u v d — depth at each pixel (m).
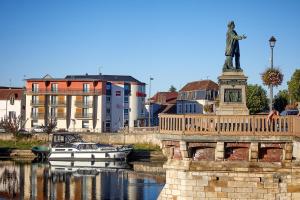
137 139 95.50
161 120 28.25
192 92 128.50
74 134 94.50
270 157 26.88
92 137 98.00
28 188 54.44
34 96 116.06
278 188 26.53
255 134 26.52
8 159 86.88
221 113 29.98
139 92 122.62
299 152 26.59
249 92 90.06
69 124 115.00
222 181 26.70
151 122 133.12
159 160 84.00
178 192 27.16
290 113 52.75
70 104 115.62
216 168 26.69
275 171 26.58
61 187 54.72
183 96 133.25
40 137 99.62
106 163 80.69
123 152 83.50
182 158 27.08
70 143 87.38
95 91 114.75
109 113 118.69
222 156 26.62
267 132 26.55
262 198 26.52
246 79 30.11
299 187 26.62
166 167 27.64
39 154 89.12
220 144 26.59
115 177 62.19
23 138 99.75
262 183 26.58
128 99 121.06
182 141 26.73
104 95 116.19
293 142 26.58
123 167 74.62
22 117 115.25
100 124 114.94
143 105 125.00
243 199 26.58
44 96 115.50
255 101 89.31
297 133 26.41
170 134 27.20
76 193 50.81
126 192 50.75
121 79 127.38
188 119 26.97
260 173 26.58
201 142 26.75
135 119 121.44
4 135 100.44
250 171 26.58
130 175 64.06
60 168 73.38
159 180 59.03
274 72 33.09
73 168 73.50
